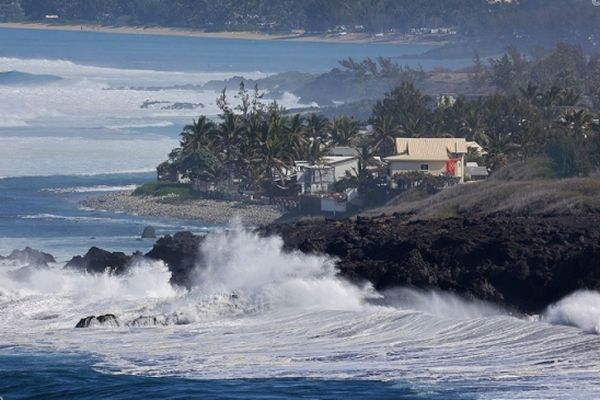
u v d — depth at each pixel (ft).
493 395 404.16
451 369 443.73
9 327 548.31
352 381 428.97
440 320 522.06
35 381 440.86
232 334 517.55
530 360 454.40
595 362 448.65
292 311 556.51
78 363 467.52
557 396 400.06
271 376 439.63
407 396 406.82
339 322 529.86
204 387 426.10
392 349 480.64
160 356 477.77
